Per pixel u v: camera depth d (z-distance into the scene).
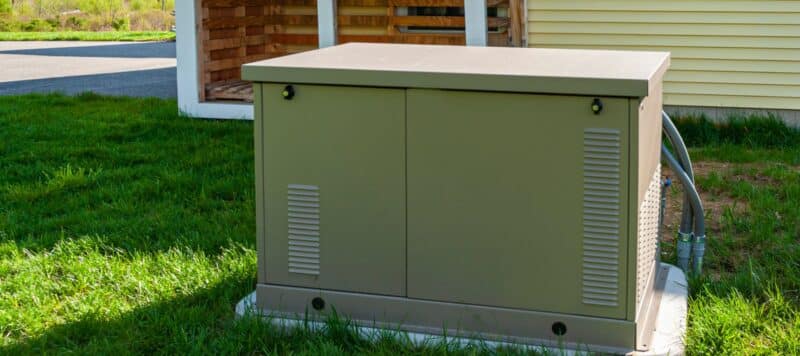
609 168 3.86
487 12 11.14
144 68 18.55
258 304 4.46
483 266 4.11
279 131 4.26
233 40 11.73
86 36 29.30
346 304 4.32
